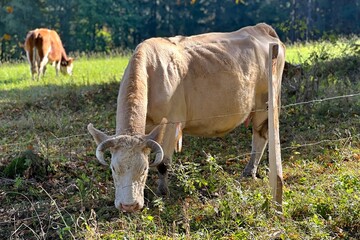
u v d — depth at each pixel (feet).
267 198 19.33
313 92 33.94
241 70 24.23
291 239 17.72
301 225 18.69
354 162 24.44
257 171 25.53
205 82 23.06
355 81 38.52
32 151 25.91
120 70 62.59
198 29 147.02
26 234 20.39
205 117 23.45
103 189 23.50
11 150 29.40
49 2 139.95
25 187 24.12
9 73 66.54
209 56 23.38
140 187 18.44
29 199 23.18
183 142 29.48
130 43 151.84
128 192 18.12
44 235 19.77
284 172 24.25
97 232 19.22
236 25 140.67
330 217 18.93
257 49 25.43
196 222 19.79
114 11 145.59
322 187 21.50
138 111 19.79
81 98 40.65
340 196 19.93
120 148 18.39
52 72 70.38
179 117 22.34
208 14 145.59
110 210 21.45
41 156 25.94
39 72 60.23
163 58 21.90
